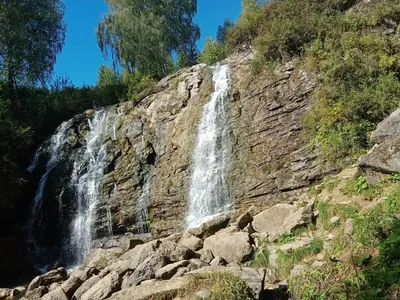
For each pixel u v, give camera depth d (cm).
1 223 1828
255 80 1556
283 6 1686
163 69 2878
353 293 532
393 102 1053
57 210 1923
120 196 1805
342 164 1083
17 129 2023
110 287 827
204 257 897
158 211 1666
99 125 2200
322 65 1303
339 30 1366
